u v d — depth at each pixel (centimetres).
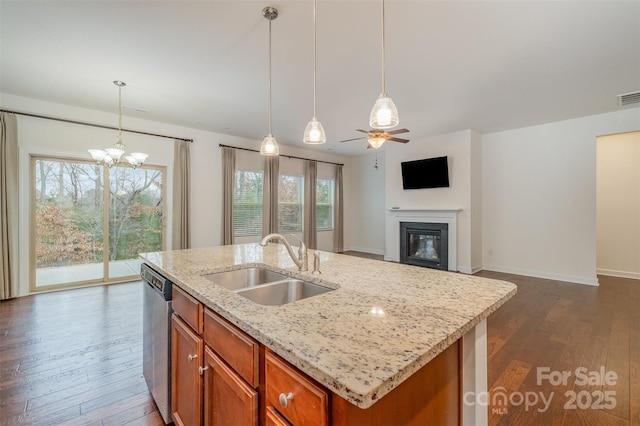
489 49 265
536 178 509
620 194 523
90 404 188
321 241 763
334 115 456
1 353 249
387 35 244
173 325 159
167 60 289
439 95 371
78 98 393
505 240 543
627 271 516
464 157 541
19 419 173
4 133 374
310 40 253
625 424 170
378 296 123
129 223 484
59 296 398
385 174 696
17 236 389
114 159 358
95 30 240
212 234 563
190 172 534
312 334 86
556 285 455
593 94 367
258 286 155
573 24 228
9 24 231
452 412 103
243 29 238
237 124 513
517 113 444
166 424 168
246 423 97
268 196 635
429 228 585
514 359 241
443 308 109
